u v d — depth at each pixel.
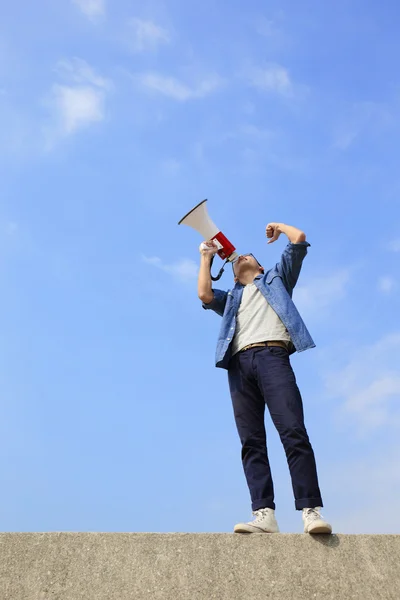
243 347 4.23
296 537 3.52
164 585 3.31
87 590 3.29
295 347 4.13
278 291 4.35
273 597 3.30
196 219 4.71
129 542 3.45
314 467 3.77
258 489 3.93
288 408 3.89
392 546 3.54
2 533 3.48
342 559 3.46
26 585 3.32
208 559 3.40
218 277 4.76
